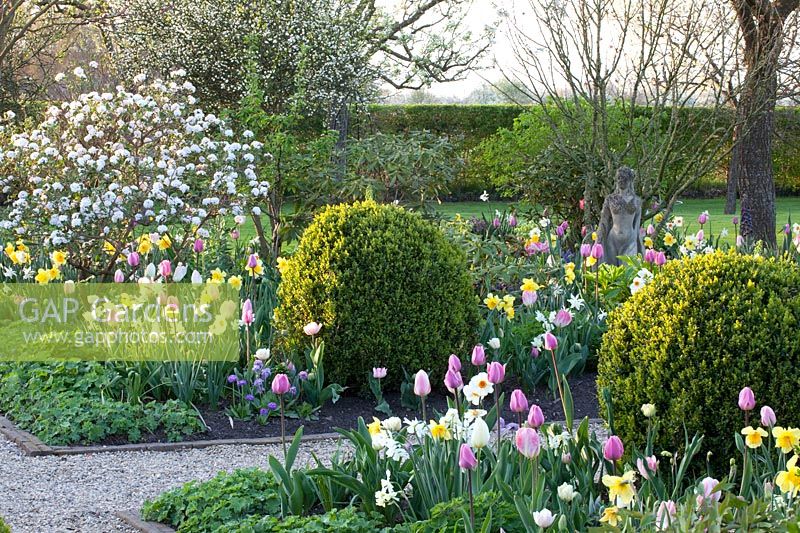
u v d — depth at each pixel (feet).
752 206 41.57
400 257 20.49
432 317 20.62
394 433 12.64
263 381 19.94
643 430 14.28
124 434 18.15
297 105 38.29
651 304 14.74
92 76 52.95
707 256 14.92
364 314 20.27
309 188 36.52
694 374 13.83
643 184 35.81
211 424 18.95
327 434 18.48
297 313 20.92
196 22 46.32
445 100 90.17
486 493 11.38
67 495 14.87
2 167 29.71
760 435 10.88
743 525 8.57
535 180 40.73
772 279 14.34
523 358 21.18
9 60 57.26
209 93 47.14
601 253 23.68
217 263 30.12
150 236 25.58
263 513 12.98
